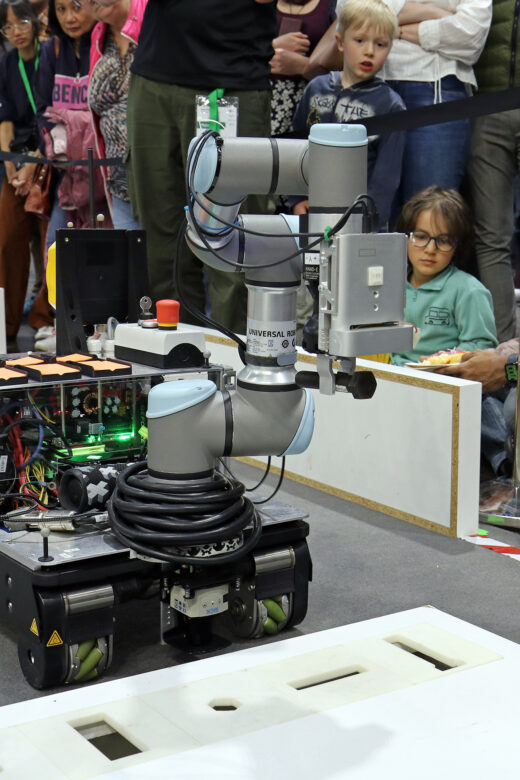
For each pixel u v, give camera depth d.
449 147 3.65
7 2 5.45
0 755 1.23
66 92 5.41
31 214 6.17
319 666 1.49
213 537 2.03
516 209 3.51
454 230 3.65
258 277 1.88
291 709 1.34
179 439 2.02
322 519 3.35
